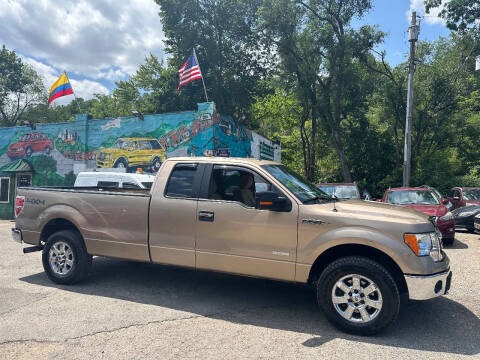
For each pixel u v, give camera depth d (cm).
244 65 3161
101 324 408
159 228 489
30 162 1939
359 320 387
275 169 487
